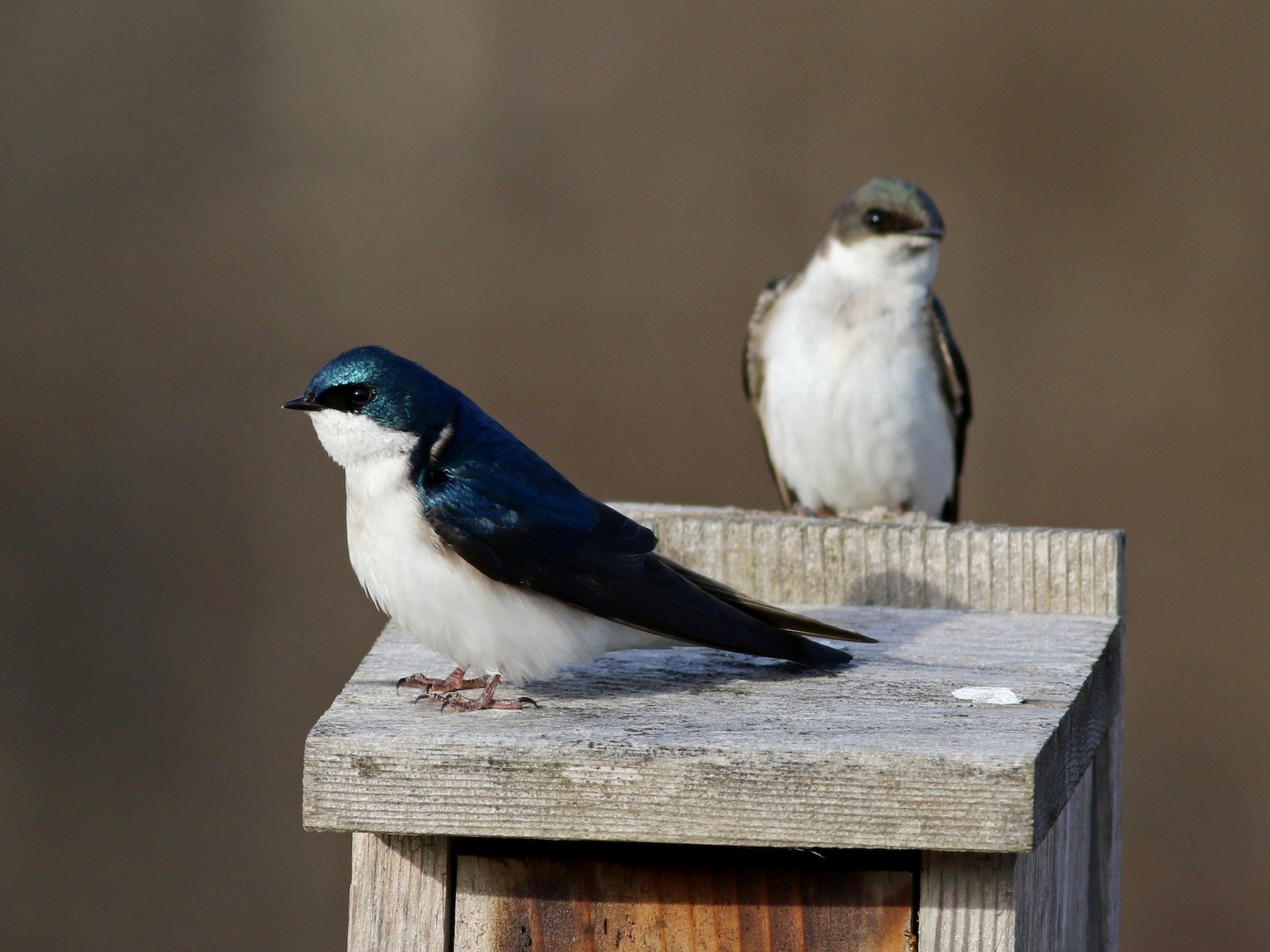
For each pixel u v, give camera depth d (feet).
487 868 15.46
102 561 42.09
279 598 41.68
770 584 20.43
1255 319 44.11
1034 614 19.67
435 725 14.90
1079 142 46.42
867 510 31.22
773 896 15.21
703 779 14.14
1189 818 36.86
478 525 15.89
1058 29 47.32
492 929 15.49
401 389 16.26
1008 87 46.62
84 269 45.50
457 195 46.47
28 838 37.09
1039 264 45.37
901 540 20.10
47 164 47.09
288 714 39.52
